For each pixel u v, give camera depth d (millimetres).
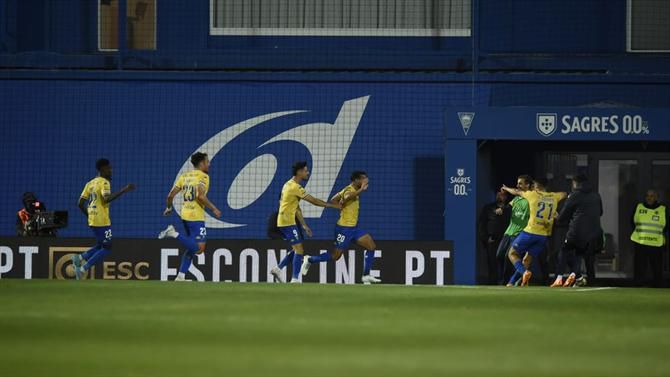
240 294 53438
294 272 75125
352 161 97125
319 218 96812
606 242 97562
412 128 97125
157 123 97875
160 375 23688
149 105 97938
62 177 97750
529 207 80688
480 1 98375
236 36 99500
